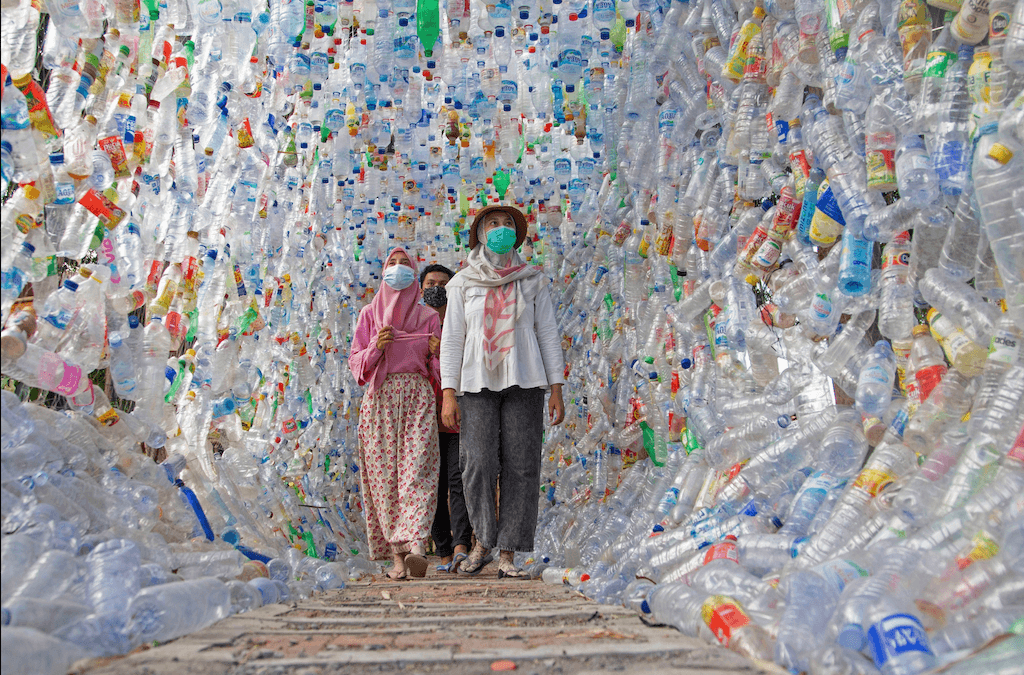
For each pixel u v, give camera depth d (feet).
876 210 7.64
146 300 10.09
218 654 5.24
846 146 8.11
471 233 13.17
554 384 12.41
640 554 9.55
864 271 7.81
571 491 18.49
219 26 11.97
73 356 8.09
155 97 10.53
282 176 15.93
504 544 11.96
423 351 13.06
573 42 13.34
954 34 6.74
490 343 12.05
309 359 18.72
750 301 9.95
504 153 18.08
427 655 5.24
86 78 8.53
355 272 23.31
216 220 12.52
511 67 17.44
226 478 11.75
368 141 17.88
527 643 5.73
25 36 7.23
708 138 11.39
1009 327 6.31
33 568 5.60
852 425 7.86
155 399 9.91
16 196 7.18
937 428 6.81
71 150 8.10
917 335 7.36
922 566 5.29
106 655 5.22
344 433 21.59
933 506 6.16
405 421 12.76
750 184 9.94
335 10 13.99
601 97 14.89
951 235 6.86
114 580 5.87
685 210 11.59
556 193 20.21
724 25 10.51
